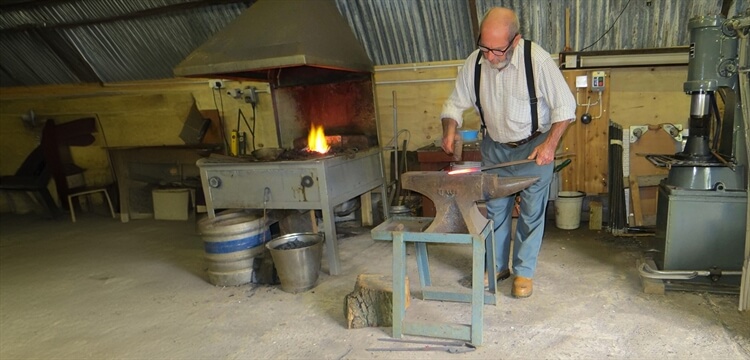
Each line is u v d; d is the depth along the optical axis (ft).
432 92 13.12
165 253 12.26
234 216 10.44
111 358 7.11
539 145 7.34
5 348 7.60
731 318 7.14
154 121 16.70
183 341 7.49
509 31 6.83
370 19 12.26
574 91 11.85
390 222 7.62
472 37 12.03
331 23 10.86
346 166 10.46
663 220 8.27
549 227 12.28
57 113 17.70
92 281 10.44
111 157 16.56
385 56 13.11
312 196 9.56
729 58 7.55
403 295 7.09
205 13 13.14
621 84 11.64
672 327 6.98
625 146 11.84
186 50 14.56
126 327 8.09
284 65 9.26
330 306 8.40
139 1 13.17
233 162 10.00
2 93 17.87
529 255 8.14
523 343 6.81
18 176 17.31
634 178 11.74
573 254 10.25
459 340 6.95
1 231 15.60
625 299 7.95
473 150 11.66
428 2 11.56
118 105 16.85
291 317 8.08
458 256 10.66
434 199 6.98
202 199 15.55
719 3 10.23
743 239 7.64
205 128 15.72
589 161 12.14
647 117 11.68
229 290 9.46
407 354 6.73
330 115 12.75
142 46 14.83
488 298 7.97
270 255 9.66
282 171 9.64
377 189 13.47
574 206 11.75
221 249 9.52
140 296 9.43
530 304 7.97
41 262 12.03
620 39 11.33
